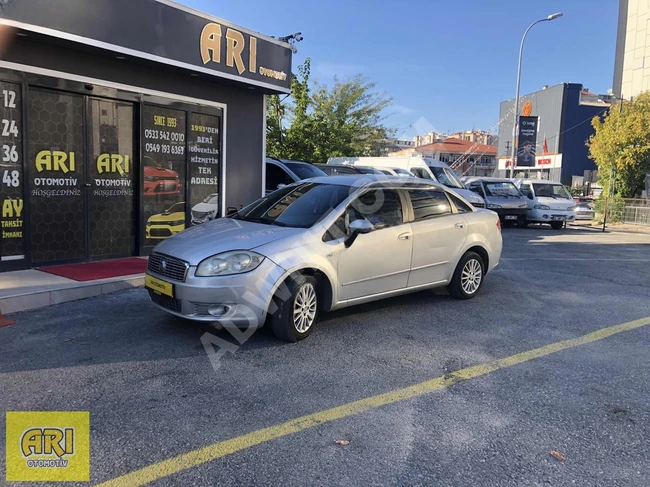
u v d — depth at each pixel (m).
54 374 4.15
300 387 4.03
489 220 7.11
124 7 7.11
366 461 3.03
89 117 7.60
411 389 4.05
